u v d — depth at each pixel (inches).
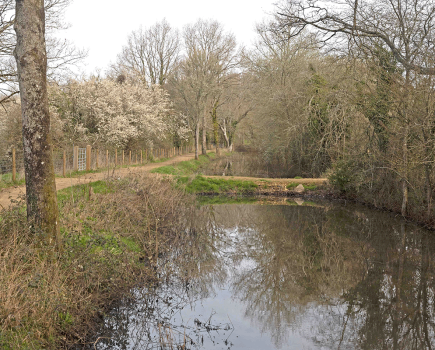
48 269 208.8
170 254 368.2
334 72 679.7
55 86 693.3
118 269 261.0
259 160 1213.1
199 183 829.2
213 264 362.3
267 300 287.6
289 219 585.3
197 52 1411.2
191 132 1779.0
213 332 233.3
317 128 844.0
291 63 1043.3
